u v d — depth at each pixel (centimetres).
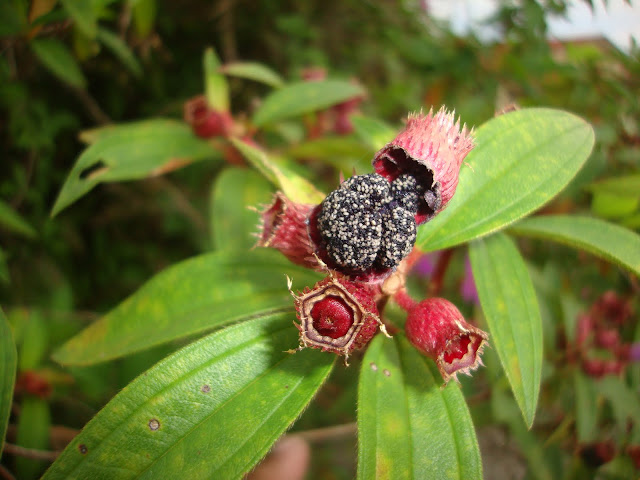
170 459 7
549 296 13
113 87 20
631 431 12
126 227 22
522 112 9
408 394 8
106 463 7
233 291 9
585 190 13
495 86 18
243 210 12
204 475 7
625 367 13
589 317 13
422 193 8
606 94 16
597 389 12
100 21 17
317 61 23
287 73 24
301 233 8
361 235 7
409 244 7
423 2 24
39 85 17
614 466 12
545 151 9
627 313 13
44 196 19
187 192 22
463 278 17
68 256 20
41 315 14
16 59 14
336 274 7
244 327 8
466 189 9
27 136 15
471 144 8
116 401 7
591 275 14
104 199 21
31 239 17
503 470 18
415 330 7
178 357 7
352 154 13
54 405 16
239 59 24
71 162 19
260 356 8
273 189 12
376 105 23
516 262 9
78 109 19
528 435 13
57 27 12
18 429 12
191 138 13
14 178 16
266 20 23
